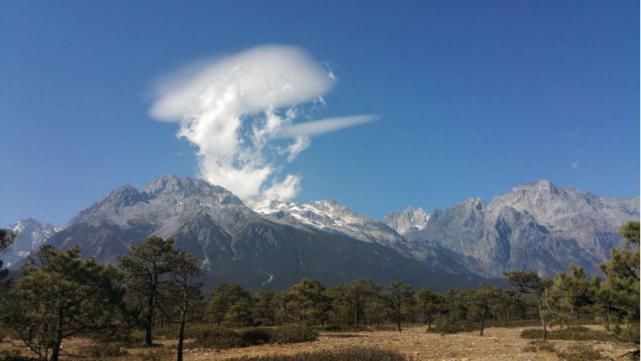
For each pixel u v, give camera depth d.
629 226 20.06
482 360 34.97
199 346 52.19
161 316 58.59
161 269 55.78
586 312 20.33
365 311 109.62
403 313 110.62
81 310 29.89
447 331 85.00
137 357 42.81
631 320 19.19
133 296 55.44
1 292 28.28
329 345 52.66
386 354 37.56
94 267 31.22
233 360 37.41
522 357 36.50
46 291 28.44
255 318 102.25
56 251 32.19
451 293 128.25
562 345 47.38
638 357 20.11
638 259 19.05
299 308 86.50
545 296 21.55
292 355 39.50
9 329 28.47
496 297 96.38
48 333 28.84
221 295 99.38
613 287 19.08
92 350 45.41
